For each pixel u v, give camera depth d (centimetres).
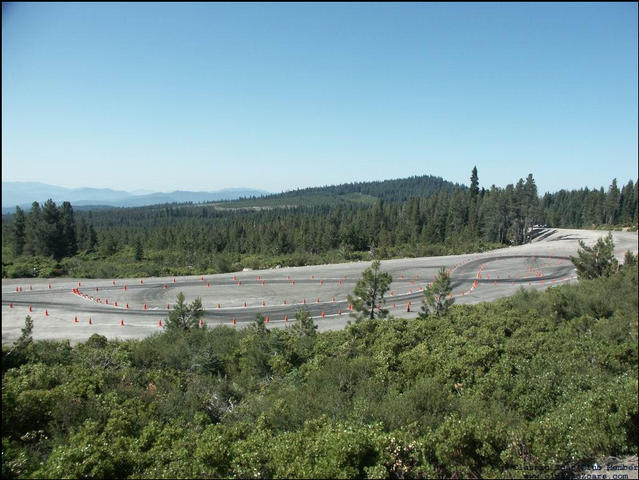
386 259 5638
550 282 3616
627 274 1870
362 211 10112
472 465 604
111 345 1548
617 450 641
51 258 5344
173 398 953
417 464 605
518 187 7481
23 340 1423
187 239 6975
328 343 1456
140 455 660
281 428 784
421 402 795
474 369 998
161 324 2453
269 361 1303
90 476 591
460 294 3238
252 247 7294
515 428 692
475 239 7256
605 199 8850
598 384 866
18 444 712
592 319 1359
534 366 1002
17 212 5944
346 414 778
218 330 1867
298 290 3541
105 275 4416
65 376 1041
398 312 2702
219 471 608
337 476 551
